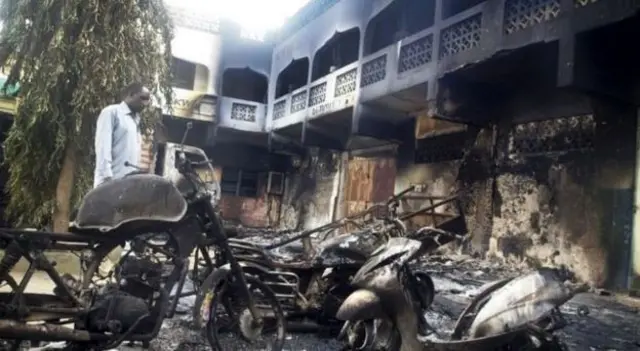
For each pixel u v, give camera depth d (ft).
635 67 23.34
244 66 62.75
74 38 21.84
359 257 14.48
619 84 23.11
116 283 10.60
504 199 31.81
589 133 26.96
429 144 39.63
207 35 61.26
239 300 12.65
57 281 9.82
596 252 25.59
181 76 62.54
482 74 29.99
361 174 51.03
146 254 11.14
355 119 40.78
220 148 67.72
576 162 27.37
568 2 22.08
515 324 9.80
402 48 35.04
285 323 12.64
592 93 22.89
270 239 40.24
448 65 29.68
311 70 51.93
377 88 37.83
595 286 25.34
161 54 24.27
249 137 65.62
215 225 11.10
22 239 9.45
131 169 13.03
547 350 9.82
